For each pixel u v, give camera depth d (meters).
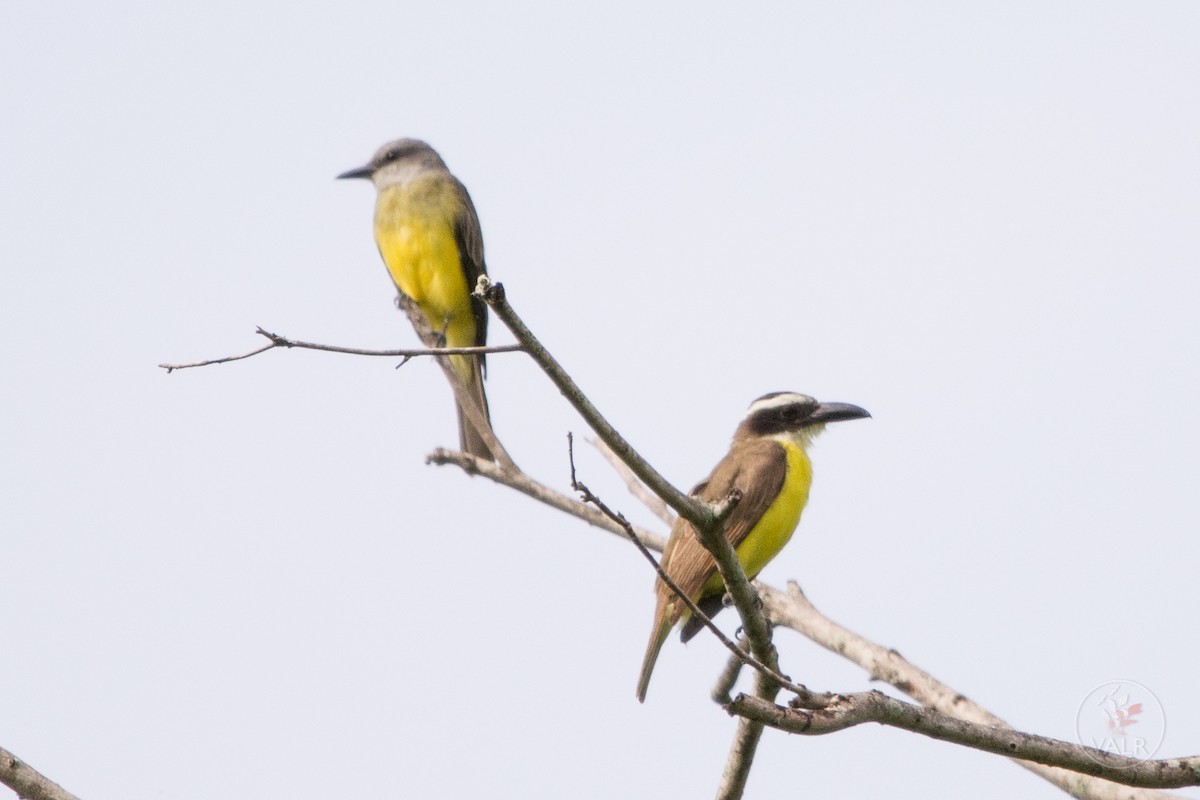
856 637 12.48
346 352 8.34
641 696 12.56
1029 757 8.88
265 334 8.44
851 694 8.66
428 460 14.38
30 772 8.95
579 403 7.98
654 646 12.79
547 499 14.03
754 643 8.98
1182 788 9.03
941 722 8.80
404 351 8.28
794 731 8.39
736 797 10.11
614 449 8.10
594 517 13.81
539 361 7.91
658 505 13.91
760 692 9.13
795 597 13.11
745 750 9.88
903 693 12.04
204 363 8.46
